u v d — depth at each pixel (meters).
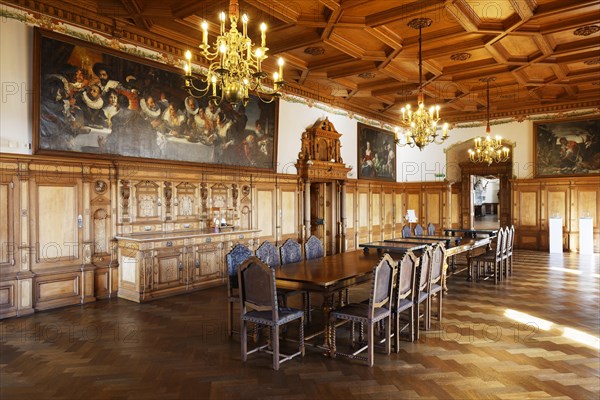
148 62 7.92
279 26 7.64
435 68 10.11
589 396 3.70
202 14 7.29
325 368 4.36
